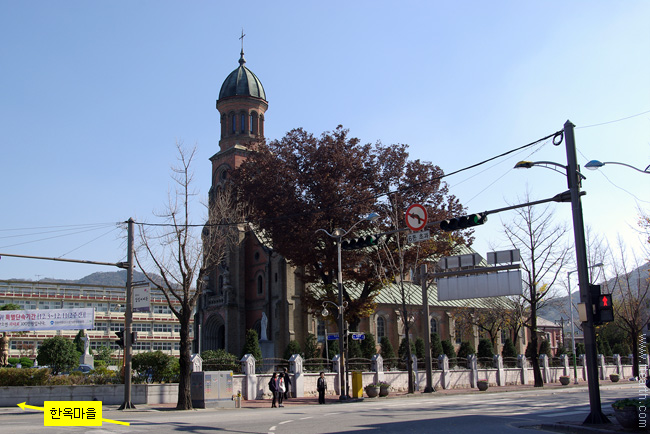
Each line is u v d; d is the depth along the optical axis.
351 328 54.00
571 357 65.81
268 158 53.66
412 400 33.75
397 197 49.75
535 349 48.94
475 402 30.03
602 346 72.12
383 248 47.69
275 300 61.75
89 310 37.28
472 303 75.12
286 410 26.73
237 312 64.69
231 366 39.22
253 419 20.84
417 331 70.69
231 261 65.69
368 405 29.36
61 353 54.34
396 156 53.19
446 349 64.06
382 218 50.47
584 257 18.23
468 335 75.62
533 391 42.00
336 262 50.53
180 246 31.64
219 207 40.88
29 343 87.50
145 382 35.34
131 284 30.72
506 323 65.50
